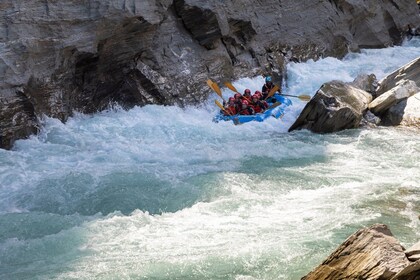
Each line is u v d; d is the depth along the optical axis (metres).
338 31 30.23
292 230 11.42
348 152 17.19
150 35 20.92
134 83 20.95
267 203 12.96
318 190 13.85
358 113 19.91
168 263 10.12
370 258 7.77
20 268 10.13
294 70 26.59
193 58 22.86
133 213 12.43
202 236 11.20
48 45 17.92
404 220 12.02
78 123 19.08
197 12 22.69
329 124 19.50
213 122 20.69
